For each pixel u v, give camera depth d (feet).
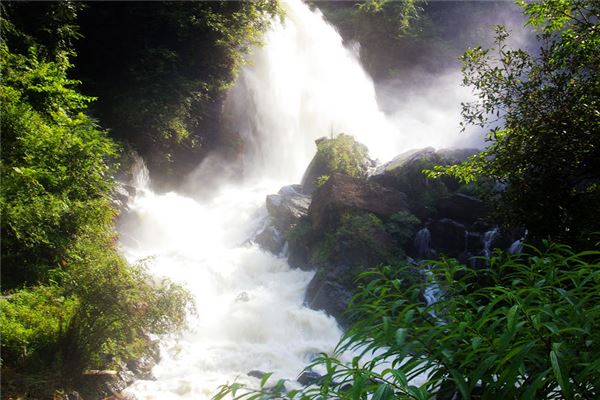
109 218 38.22
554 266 9.32
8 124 34.37
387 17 123.03
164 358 34.91
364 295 9.81
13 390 22.59
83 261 27.73
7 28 48.06
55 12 54.13
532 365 7.92
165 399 29.01
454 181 58.54
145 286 27.22
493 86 28.40
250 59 85.71
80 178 37.01
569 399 6.38
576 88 25.13
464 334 7.79
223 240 59.67
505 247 50.21
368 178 61.72
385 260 47.75
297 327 42.68
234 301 45.68
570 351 7.59
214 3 74.74
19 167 32.37
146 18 70.28
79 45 68.23
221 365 35.91
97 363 27.63
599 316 7.76
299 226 54.49
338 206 52.37
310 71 101.09
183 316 29.63
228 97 79.10
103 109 65.57
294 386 32.55
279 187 77.77
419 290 9.66
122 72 68.59
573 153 24.68
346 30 123.95
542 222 26.25
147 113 64.44
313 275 49.70
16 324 24.41
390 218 52.85
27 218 29.89
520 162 26.61
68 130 39.88
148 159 66.90
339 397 7.34
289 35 97.25
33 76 42.16
